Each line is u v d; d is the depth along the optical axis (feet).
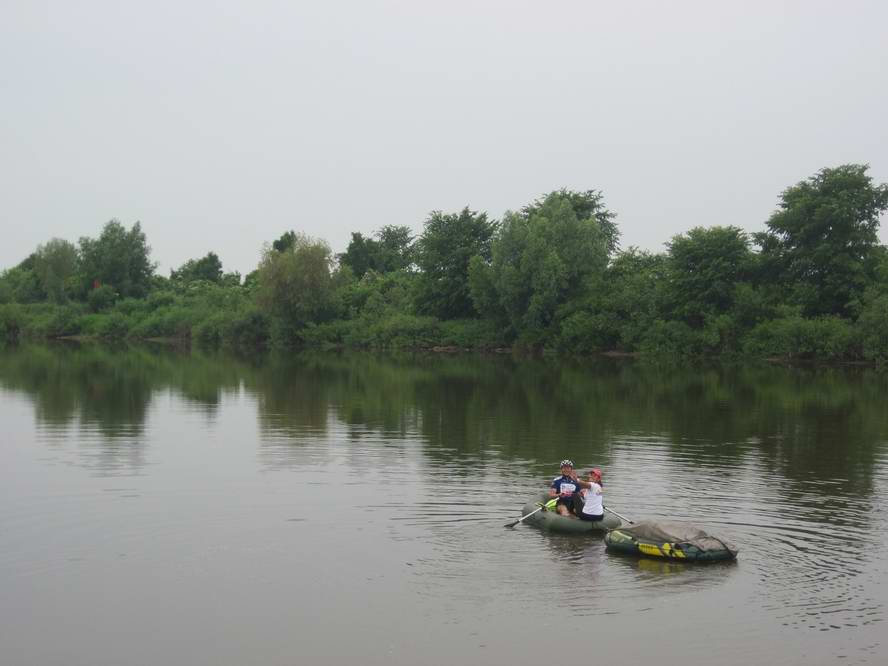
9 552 38.60
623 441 71.20
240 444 67.72
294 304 252.42
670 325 202.59
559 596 33.65
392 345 241.96
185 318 274.98
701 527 43.06
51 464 58.34
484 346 236.02
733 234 205.87
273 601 33.01
